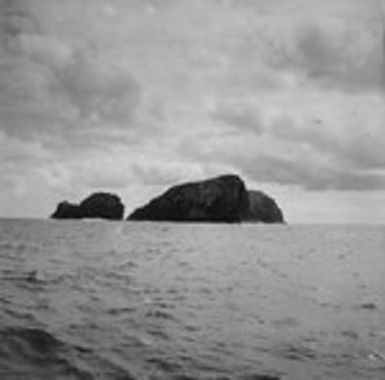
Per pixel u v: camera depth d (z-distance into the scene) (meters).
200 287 16.73
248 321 11.18
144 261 26.09
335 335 9.96
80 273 19.09
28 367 6.93
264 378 7.06
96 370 6.98
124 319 10.68
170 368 7.31
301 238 63.69
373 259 30.92
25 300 12.23
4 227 72.00
